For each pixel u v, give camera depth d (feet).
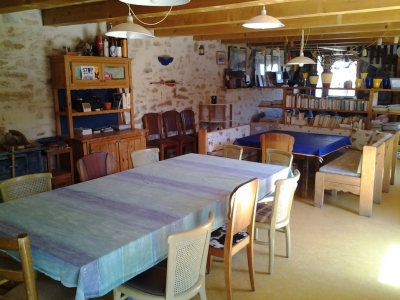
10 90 14.29
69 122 15.15
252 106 28.40
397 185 17.34
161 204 7.63
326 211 13.97
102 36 16.61
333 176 13.87
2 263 7.16
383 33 19.33
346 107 20.57
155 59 20.20
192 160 11.80
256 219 9.46
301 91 29.96
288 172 10.89
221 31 17.37
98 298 8.11
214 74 24.40
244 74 26.07
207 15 14.02
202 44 23.09
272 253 9.43
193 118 22.53
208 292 8.70
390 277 9.36
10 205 7.62
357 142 17.84
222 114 24.50
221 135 17.47
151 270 6.86
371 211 13.28
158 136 20.93
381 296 8.55
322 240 11.46
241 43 24.62
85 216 6.97
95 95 17.10
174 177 9.72
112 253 5.51
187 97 22.61
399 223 12.81
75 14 13.96
